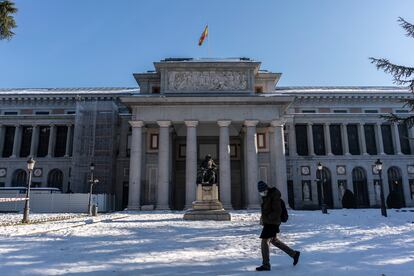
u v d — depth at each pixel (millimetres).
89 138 62781
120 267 9180
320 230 19875
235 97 52375
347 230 19531
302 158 67938
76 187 60812
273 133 56812
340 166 68250
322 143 71062
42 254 11438
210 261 10094
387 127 72688
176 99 52375
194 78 55750
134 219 31141
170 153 57344
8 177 66875
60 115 69125
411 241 14297
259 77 59750
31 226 22188
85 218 32156
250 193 51250
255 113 53531
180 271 8625
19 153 68938
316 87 79125
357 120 70125
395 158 68938
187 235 17719
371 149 71250
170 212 45844
